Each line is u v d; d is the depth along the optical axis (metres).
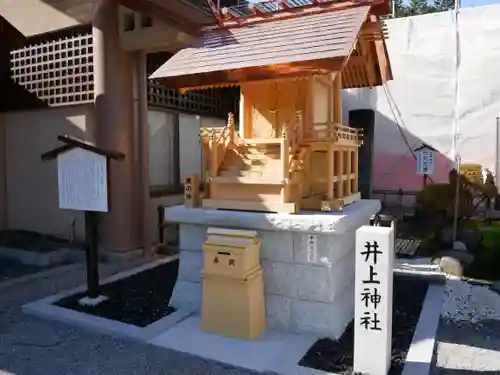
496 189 9.69
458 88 10.80
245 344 4.05
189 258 4.91
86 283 6.19
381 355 3.41
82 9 7.44
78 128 7.85
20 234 8.52
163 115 8.68
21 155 8.75
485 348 4.14
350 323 4.57
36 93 8.22
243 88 5.06
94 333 4.39
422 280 6.11
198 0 6.62
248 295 4.12
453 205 9.22
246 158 4.79
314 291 4.21
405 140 11.53
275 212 4.44
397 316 4.76
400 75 11.46
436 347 4.16
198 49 5.12
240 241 4.19
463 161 10.84
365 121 9.58
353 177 5.51
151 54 8.14
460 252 7.34
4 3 8.48
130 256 7.37
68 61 7.78
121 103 7.24
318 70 4.18
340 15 4.66
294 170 4.54
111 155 4.78
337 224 3.97
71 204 5.07
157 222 8.45
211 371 3.60
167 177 8.81
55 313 4.79
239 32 5.24
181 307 4.94
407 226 9.60
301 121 4.68
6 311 5.05
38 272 6.84
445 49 10.89
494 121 10.45
